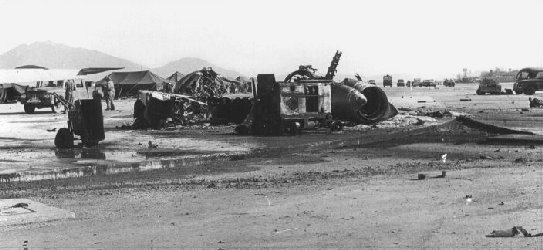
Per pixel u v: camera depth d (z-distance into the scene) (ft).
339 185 30.86
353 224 21.40
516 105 124.16
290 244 18.76
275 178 34.73
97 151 50.47
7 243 19.53
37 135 70.33
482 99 158.10
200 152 48.16
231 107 83.71
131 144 56.49
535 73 194.29
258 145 53.16
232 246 18.66
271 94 66.39
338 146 55.47
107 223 22.59
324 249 18.10
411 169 37.29
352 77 81.66
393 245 18.35
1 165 41.16
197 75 162.09
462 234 19.51
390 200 26.02
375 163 41.57
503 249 17.49
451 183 30.37
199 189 30.76
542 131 61.05
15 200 26.91
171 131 73.56
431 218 22.15
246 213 23.91
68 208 25.89
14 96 203.82
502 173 33.76
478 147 51.13
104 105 170.81
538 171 34.40
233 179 34.78
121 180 35.73
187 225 21.90
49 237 20.39
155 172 39.47
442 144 54.49
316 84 67.72
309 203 25.73
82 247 18.86
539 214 22.30
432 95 199.00
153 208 25.54
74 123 54.80
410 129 68.33
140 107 80.84
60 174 38.24
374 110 79.66
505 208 23.59
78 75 105.09
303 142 55.06
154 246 18.85
